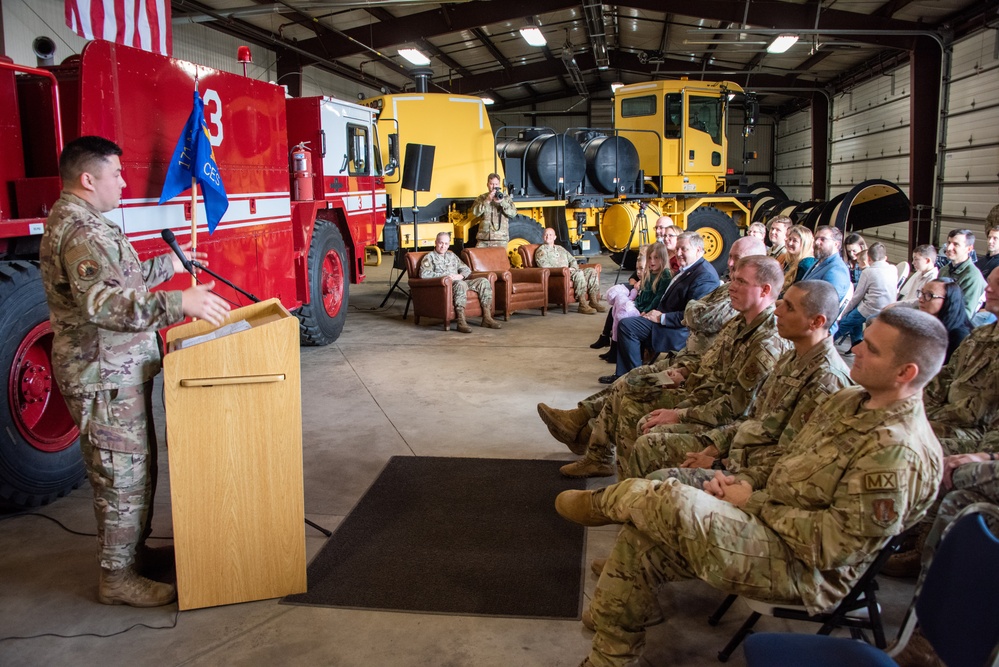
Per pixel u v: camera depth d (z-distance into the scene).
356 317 8.57
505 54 19.12
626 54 19.70
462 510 3.42
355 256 7.84
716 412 2.89
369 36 14.55
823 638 1.71
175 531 2.53
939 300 3.76
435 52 17.06
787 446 2.28
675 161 11.81
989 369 2.75
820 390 2.27
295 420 2.60
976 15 11.01
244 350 2.50
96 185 2.44
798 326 2.33
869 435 1.79
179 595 2.58
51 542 3.11
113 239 2.43
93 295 2.30
